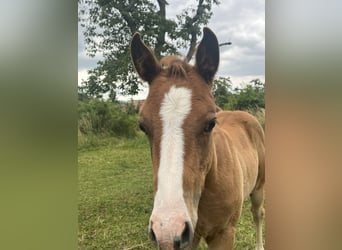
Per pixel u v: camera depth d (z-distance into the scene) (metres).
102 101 4.86
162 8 4.85
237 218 2.39
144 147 4.71
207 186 2.07
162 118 1.66
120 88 4.91
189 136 1.65
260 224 3.27
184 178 1.59
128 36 4.93
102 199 3.80
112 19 4.88
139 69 1.94
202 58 1.89
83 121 4.74
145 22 4.86
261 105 4.43
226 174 2.19
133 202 3.81
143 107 1.77
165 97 1.71
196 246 2.38
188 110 1.67
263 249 3.23
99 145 4.69
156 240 1.55
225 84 4.54
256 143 3.09
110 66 4.89
